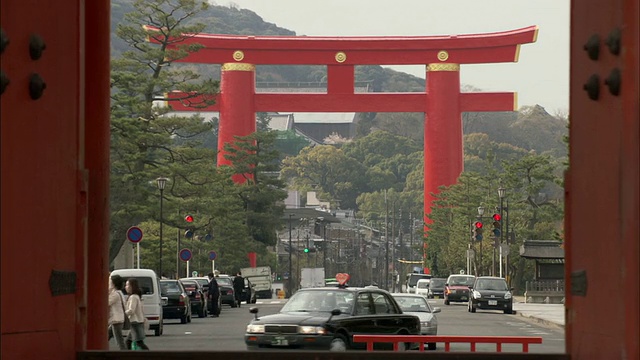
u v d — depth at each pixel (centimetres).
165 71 11894
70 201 1217
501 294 10894
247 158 19912
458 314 10631
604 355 1117
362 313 4334
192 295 9288
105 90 1363
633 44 1070
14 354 1065
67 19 1223
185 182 12519
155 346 5591
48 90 1159
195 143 12219
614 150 1104
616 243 1094
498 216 13512
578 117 1216
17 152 1082
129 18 11894
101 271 1356
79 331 1236
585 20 1201
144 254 14375
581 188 1201
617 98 1102
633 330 1048
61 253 1188
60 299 1183
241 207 19288
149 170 11488
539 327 8225
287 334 4141
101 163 1358
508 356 1266
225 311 11019
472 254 16475
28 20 1119
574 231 1222
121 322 4244
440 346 5959
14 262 1072
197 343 5884
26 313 1097
